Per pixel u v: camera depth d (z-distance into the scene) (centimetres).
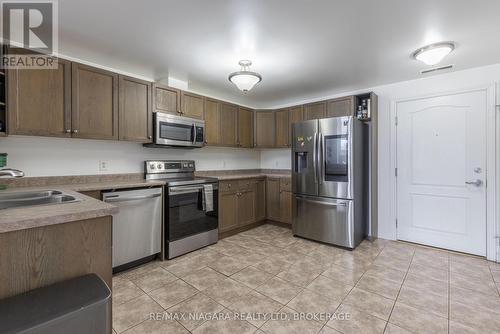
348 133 301
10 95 198
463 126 291
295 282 224
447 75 299
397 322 169
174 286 217
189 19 189
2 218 100
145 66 282
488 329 162
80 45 231
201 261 271
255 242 333
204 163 392
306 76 312
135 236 250
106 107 251
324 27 200
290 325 167
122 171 296
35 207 121
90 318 96
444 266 256
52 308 91
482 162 280
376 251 298
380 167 348
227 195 354
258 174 436
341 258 278
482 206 280
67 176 253
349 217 303
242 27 200
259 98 424
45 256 108
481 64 273
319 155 324
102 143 279
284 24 196
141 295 203
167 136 298
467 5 171
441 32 207
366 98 356
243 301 195
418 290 210
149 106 285
